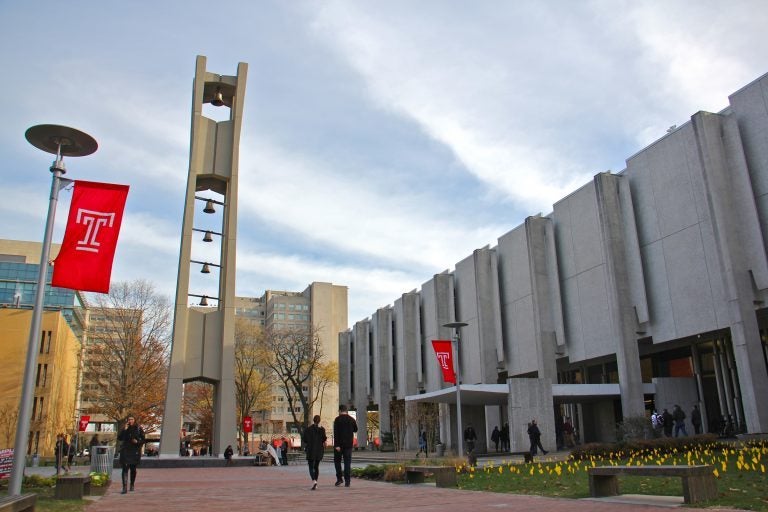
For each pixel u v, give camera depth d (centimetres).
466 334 5138
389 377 6344
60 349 6831
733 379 3173
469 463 1991
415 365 5856
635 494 1030
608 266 3581
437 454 3841
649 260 3478
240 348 5903
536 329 4141
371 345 7062
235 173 3472
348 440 1473
